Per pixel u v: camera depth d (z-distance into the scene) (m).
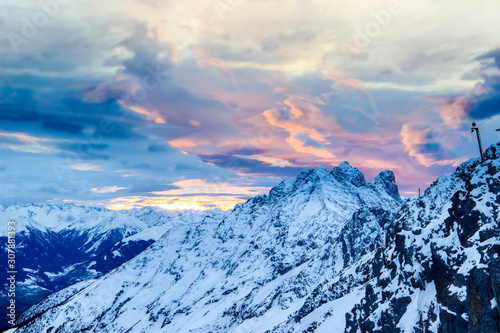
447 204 89.25
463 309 61.03
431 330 67.62
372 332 82.62
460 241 68.25
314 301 139.88
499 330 54.56
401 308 77.75
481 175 70.94
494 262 57.00
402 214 113.94
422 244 83.75
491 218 64.44
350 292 125.19
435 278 70.25
